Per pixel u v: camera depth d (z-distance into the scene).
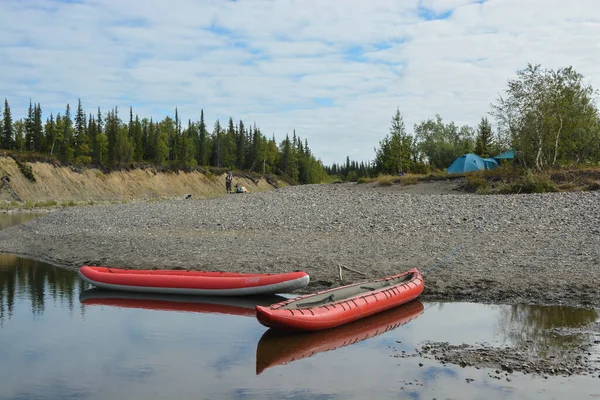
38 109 94.50
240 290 13.38
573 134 36.22
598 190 26.25
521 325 9.81
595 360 7.88
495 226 19.31
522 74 34.91
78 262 18.44
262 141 139.88
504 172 33.94
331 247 17.59
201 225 23.62
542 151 35.84
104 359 8.91
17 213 49.00
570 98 34.47
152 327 10.96
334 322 10.34
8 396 7.42
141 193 90.38
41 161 78.06
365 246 17.52
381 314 11.33
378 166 55.94
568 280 12.55
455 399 6.72
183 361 8.76
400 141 53.62
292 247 17.84
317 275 14.39
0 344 9.80
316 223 22.19
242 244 18.75
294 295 13.49
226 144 133.00
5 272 17.25
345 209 24.92
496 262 14.57
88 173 85.06
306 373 8.01
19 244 23.31
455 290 12.52
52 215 31.02
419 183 36.03
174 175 102.06
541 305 11.12
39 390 7.61
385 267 14.75
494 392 6.86
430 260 15.26
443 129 75.38
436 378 7.48
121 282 14.23
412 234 19.03
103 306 12.88
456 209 22.78
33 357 9.05
